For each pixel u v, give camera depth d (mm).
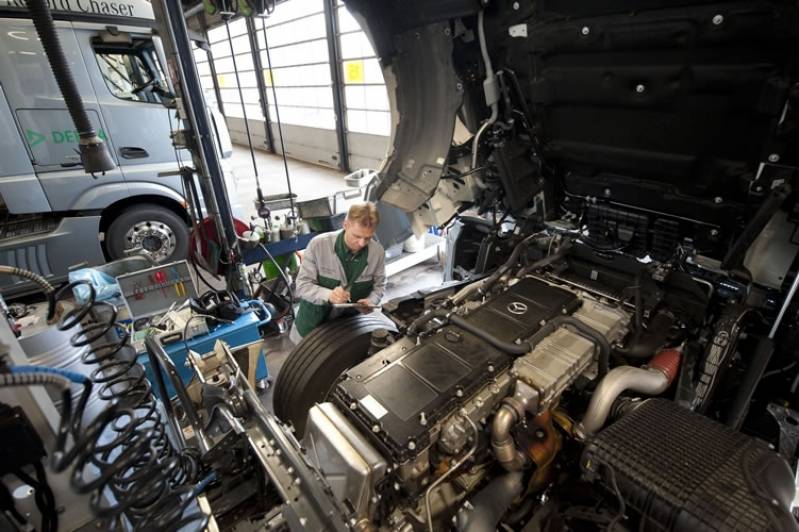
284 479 1120
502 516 1332
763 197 1360
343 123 8227
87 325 1180
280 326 3426
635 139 1571
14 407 793
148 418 1008
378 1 1644
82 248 3988
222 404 1392
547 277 2020
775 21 1035
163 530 880
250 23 9688
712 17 1123
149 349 1658
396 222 3053
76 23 3445
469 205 2297
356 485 1097
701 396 1490
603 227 1970
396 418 1199
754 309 1548
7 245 3652
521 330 1557
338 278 2242
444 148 1896
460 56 1823
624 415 1308
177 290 2646
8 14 3252
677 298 1733
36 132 3539
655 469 1103
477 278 2150
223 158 4254
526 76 1701
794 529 974
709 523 970
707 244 1663
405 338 1594
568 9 1386
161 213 4254
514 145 1889
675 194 1619
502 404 1305
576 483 1532
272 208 3596
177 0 2422
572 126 1730
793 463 1484
